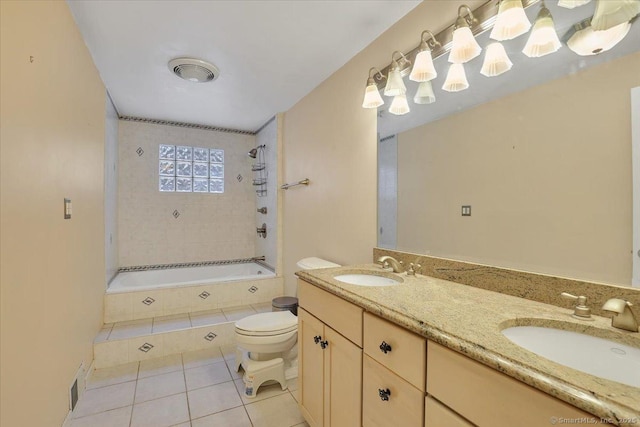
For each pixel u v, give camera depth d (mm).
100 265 2391
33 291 1125
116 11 1587
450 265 1405
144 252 3512
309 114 2697
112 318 2568
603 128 928
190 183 3766
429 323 834
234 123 3719
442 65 1467
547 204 1064
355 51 2012
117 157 3262
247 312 2865
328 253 2377
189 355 2375
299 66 2207
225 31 1783
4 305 924
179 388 1921
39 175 1180
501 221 1211
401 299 1078
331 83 2334
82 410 1690
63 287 1462
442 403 784
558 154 1034
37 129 1159
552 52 1049
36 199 1151
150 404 1755
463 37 1197
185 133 3721
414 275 1514
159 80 2422
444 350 777
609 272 916
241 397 1833
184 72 2211
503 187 1206
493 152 1243
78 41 1689
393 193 1751
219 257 3922
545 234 1067
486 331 775
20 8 1023
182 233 3717
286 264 3221
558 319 875
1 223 911
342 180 2201
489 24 1241
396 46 1711
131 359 2252
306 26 1740
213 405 1755
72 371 1618
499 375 649
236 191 4023
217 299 2984
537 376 575
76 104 1659
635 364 742
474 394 700
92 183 2064
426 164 1554
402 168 1692
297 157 2951
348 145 2131
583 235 971
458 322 841
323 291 1395
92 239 2084
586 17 964
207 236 3854
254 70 2266
